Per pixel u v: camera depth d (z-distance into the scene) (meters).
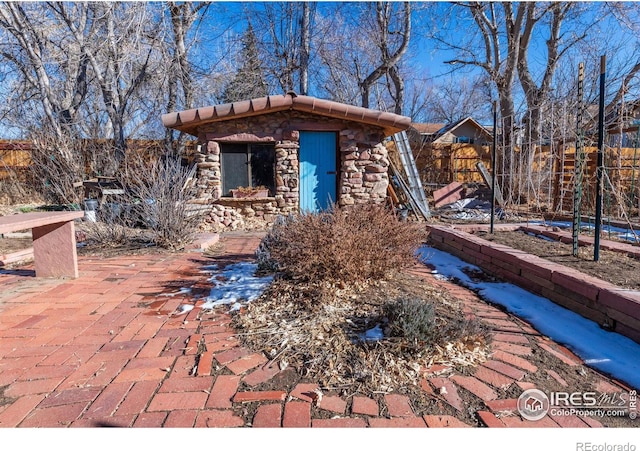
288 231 3.34
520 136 10.41
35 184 11.88
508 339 2.52
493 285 3.71
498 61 13.74
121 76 11.83
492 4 13.52
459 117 22.47
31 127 11.26
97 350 2.29
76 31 10.98
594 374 2.11
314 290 2.98
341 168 8.09
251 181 8.21
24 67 11.52
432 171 14.84
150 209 5.40
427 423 1.68
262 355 2.23
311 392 1.87
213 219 7.84
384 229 3.44
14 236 6.55
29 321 2.73
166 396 1.84
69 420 1.67
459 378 2.01
